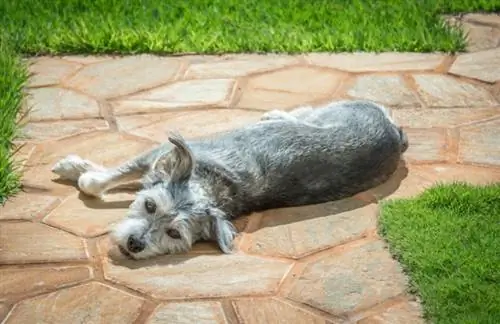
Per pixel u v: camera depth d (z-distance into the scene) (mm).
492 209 2002
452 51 2816
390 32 2889
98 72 2652
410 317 1738
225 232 1897
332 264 1876
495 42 2891
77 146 2268
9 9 2971
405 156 2258
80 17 2938
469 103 2518
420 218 1969
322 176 2033
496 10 3127
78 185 2098
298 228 1981
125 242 1858
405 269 1851
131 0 3064
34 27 2865
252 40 2816
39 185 2105
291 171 2006
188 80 2615
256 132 2027
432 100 2529
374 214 2025
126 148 2258
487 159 2248
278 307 1763
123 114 2424
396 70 2691
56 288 1802
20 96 2461
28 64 2689
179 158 1884
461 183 2098
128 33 2824
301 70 2684
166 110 2447
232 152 1976
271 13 3012
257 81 2613
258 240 1946
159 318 1732
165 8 3027
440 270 1816
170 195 1870
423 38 2840
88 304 1764
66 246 1916
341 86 2592
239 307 1762
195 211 1874
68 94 2525
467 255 1848
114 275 1839
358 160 2061
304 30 2902
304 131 2033
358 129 2080
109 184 2033
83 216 2006
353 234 1964
